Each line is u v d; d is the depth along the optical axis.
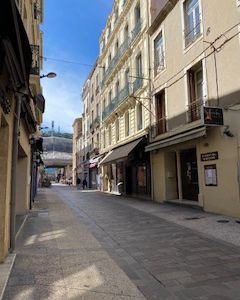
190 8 14.66
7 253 6.38
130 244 7.56
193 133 12.64
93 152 38.28
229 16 11.44
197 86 14.31
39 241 7.82
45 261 6.07
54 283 4.88
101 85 34.34
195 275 5.18
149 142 18.53
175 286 4.74
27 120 11.11
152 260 6.16
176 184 16.88
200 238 7.95
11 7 3.77
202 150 12.98
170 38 16.34
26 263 5.92
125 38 25.73
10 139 6.46
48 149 85.81
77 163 57.69
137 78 21.00
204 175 12.81
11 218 6.81
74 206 16.52
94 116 39.31
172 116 15.87
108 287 4.74
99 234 8.82
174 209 13.87
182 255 6.44
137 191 22.06
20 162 13.79
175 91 15.65
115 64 27.42
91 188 40.22
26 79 6.21
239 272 5.28
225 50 11.59
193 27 14.30
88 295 4.43
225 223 9.79
